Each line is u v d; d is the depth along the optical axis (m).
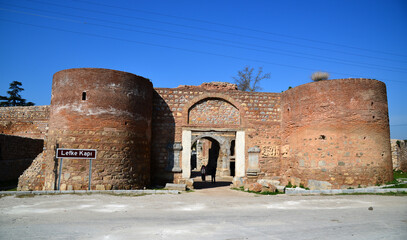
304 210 10.31
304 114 17.70
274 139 20.11
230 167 30.58
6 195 13.01
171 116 19.52
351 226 7.86
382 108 16.88
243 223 8.23
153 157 19.00
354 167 15.90
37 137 26.58
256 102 20.38
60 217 8.86
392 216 9.11
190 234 7.05
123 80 16.19
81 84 15.41
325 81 17.00
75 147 14.91
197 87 20.47
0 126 26.91
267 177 19.64
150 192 14.74
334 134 16.33
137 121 16.70
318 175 16.50
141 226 7.82
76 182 14.69
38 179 16.41
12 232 7.12
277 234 7.08
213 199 13.18
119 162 15.49
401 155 24.98
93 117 15.23
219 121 19.97
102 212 9.73
